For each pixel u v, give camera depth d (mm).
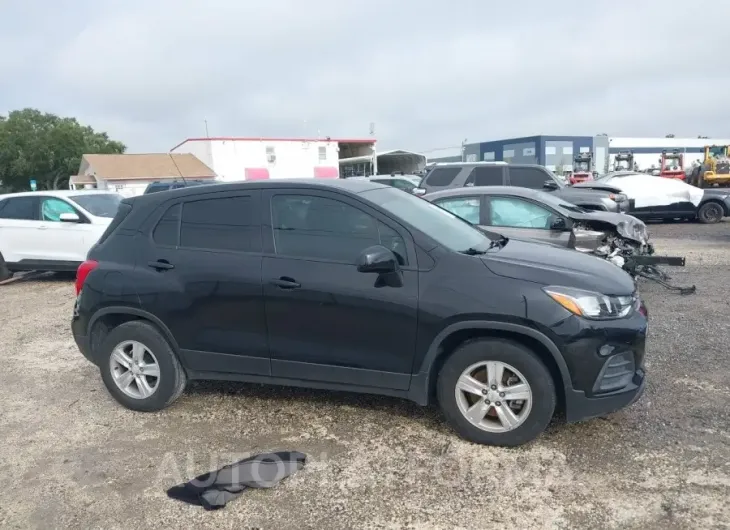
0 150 60781
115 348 4621
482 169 13242
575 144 67312
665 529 2934
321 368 4102
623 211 12945
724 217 17188
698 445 3725
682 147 75250
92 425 4469
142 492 3504
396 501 3291
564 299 3547
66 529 3182
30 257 10594
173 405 4754
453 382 3820
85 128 65875
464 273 3744
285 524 3139
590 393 3584
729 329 6117
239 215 4340
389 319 3844
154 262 4469
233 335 4273
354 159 52594
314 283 3990
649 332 6105
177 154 49531
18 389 5316
